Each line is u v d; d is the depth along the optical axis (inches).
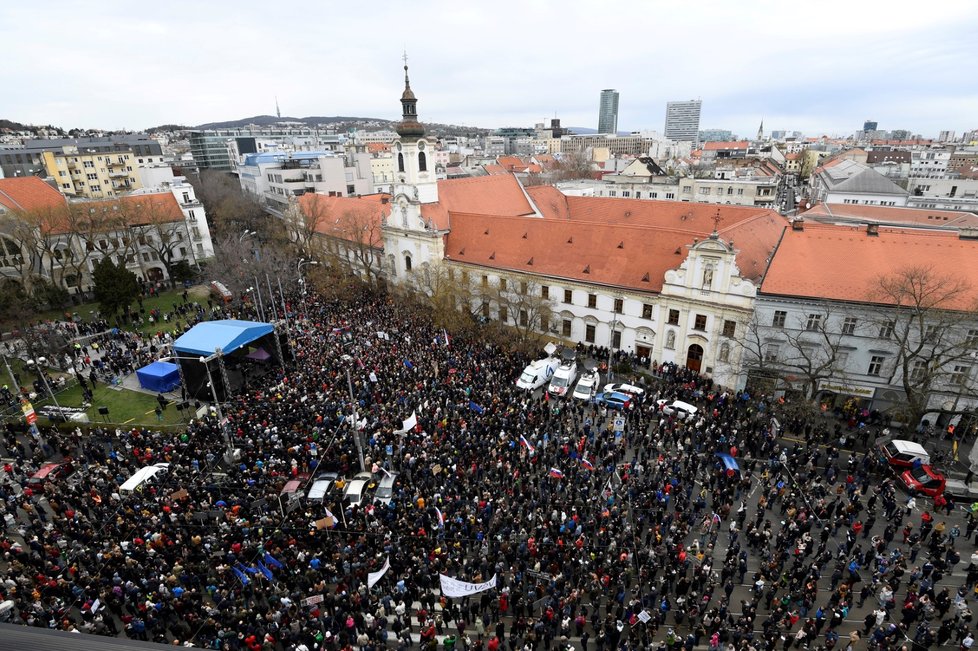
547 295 2603.3
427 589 1140.5
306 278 3395.7
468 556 1242.6
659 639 1086.4
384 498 1387.8
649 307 2289.6
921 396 1659.7
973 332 1723.7
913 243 1943.9
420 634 1058.1
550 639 1042.7
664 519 1343.5
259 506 1339.8
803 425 1820.9
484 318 2687.0
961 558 1279.5
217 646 985.5
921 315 1603.1
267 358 2324.1
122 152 6028.5
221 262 3398.1
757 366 2021.4
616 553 1200.2
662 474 1487.5
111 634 1040.8
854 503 1368.1
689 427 1733.5
